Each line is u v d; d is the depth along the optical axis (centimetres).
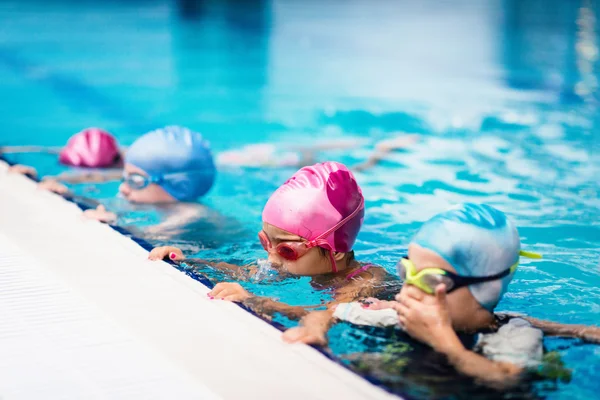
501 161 587
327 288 327
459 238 258
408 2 1772
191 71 1029
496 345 259
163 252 348
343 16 1570
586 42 1177
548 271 357
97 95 887
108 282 309
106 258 342
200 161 482
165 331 260
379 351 256
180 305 284
